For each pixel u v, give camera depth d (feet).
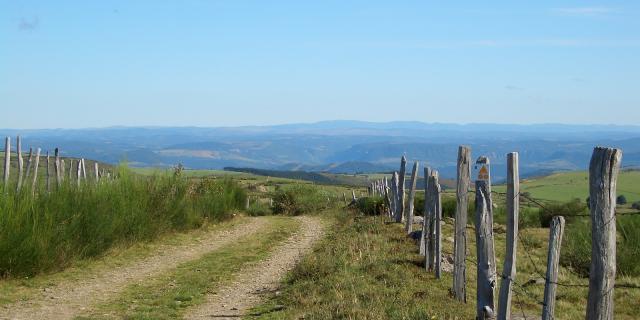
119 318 34.04
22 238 44.55
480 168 29.84
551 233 24.44
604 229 19.42
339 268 43.98
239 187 111.86
